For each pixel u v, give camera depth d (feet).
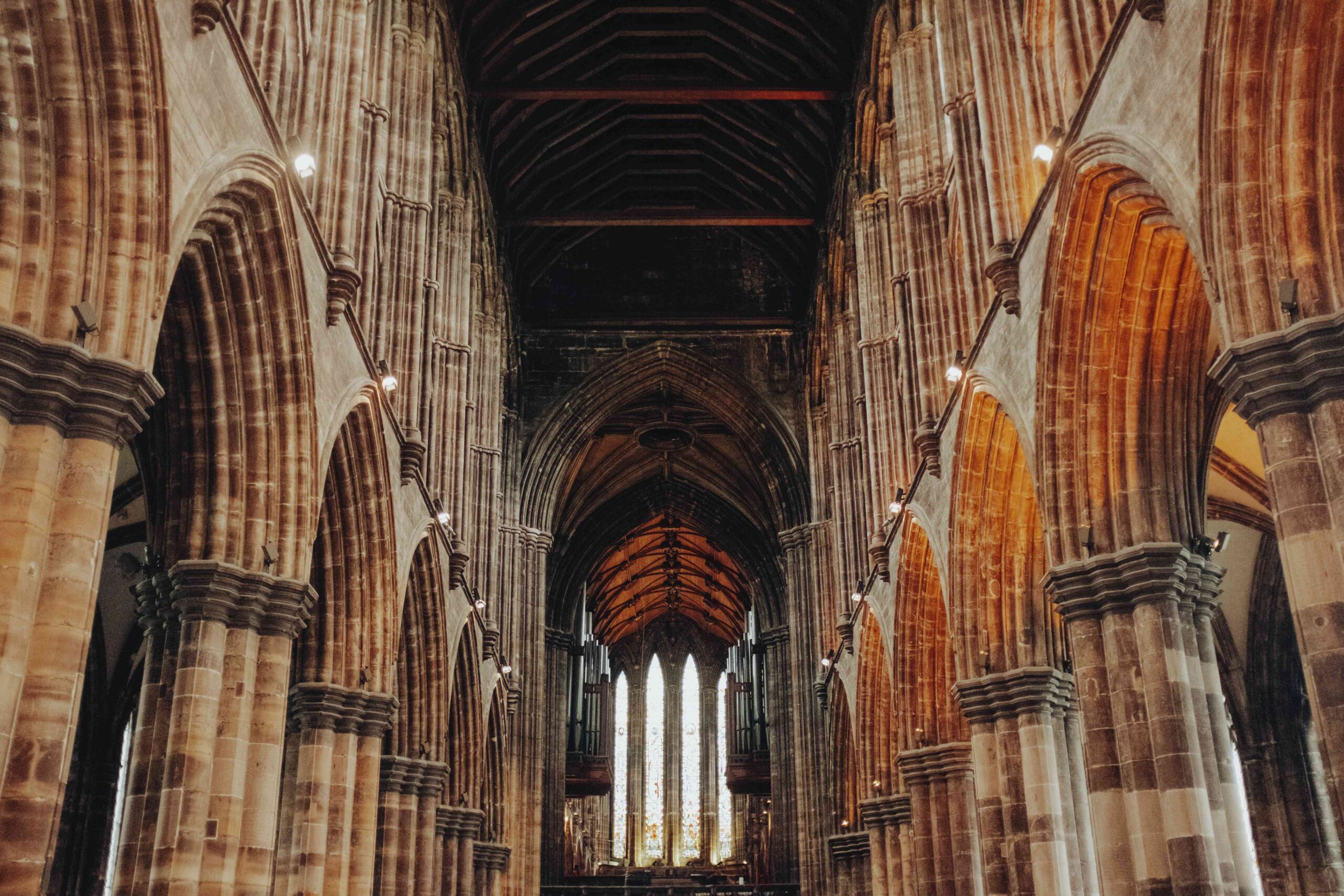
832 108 122.52
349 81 67.56
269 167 51.13
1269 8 42.78
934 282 88.33
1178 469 59.26
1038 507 62.80
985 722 76.18
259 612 53.42
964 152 77.66
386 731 71.67
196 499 53.36
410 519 80.23
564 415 152.05
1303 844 110.93
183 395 53.36
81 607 37.29
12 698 35.50
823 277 134.00
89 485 38.06
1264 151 43.68
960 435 77.20
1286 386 41.73
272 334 54.60
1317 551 40.14
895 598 97.66
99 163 39.81
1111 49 53.67
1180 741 54.29
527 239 146.10
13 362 37.11
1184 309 58.08
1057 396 60.39
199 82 44.60
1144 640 56.44
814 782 142.92
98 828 104.27
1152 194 53.16
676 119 136.46
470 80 112.16
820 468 145.28
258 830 52.01
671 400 163.12
